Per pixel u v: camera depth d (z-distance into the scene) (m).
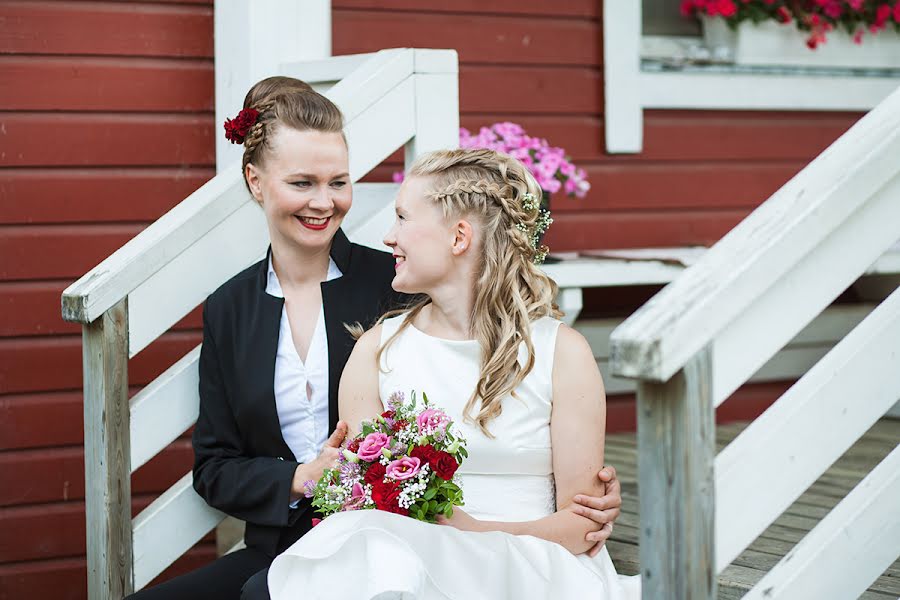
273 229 2.59
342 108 2.84
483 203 2.26
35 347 3.72
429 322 2.36
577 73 4.24
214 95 3.86
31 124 3.68
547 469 2.26
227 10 3.67
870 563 1.93
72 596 3.79
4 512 3.72
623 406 4.33
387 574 1.88
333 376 2.54
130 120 3.78
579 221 4.25
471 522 2.14
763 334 1.74
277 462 2.49
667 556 1.66
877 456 3.67
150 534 2.77
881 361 1.90
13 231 3.68
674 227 4.37
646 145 4.32
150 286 2.70
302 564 2.01
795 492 1.81
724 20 4.37
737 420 4.46
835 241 1.81
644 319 1.61
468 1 4.09
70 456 3.78
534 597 2.01
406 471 2.04
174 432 2.78
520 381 2.22
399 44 4.00
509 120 4.15
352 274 2.63
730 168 4.43
